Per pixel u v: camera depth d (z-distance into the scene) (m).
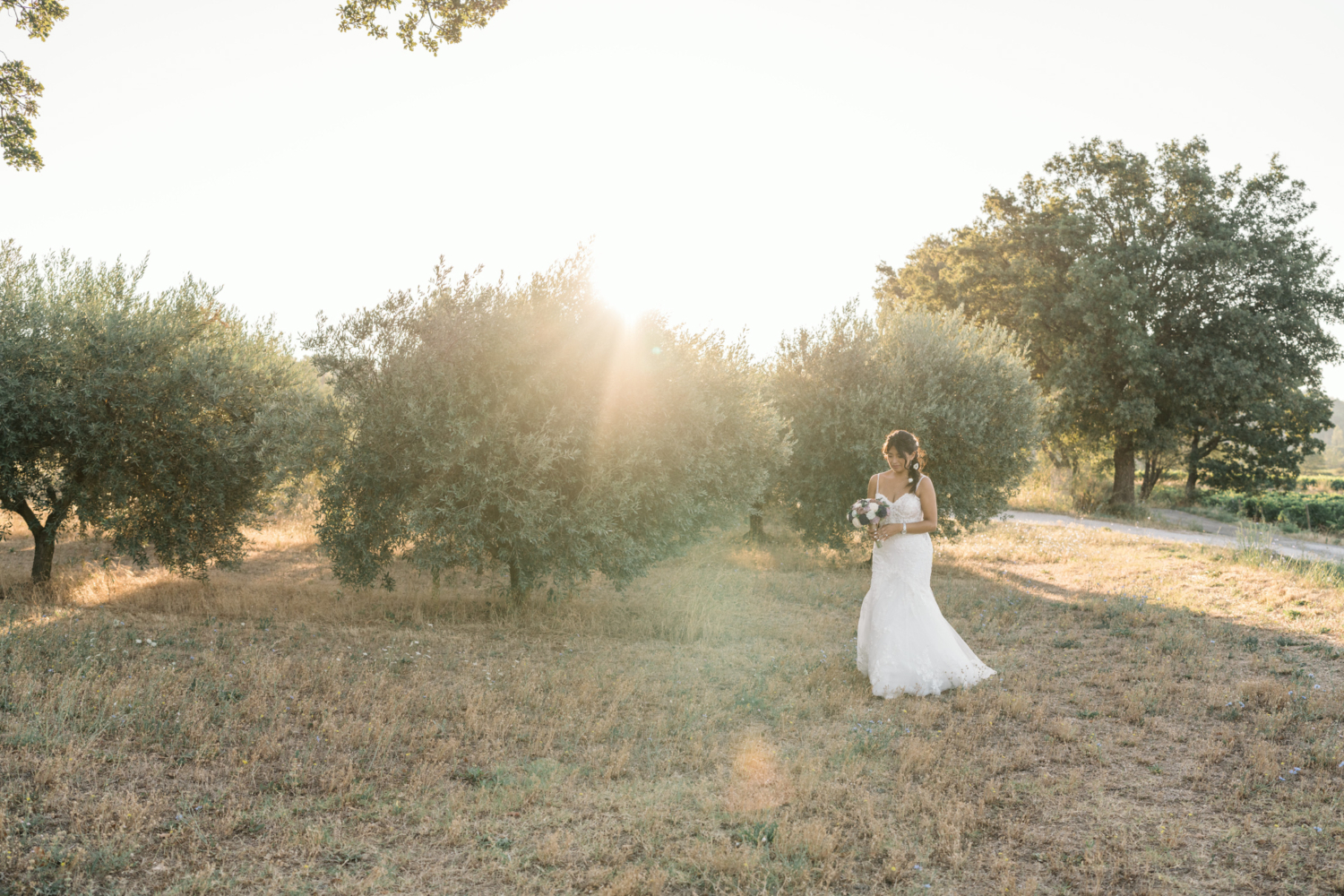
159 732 5.08
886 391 13.76
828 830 4.22
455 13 10.54
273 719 5.49
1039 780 4.75
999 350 14.93
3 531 10.66
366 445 8.88
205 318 10.54
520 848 3.96
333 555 9.34
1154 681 6.76
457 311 8.72
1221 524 28.66
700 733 5.59
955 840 3.99
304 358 11.04
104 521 10.02
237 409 10.26
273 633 8.08
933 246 35.34
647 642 8.68
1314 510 33.00
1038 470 33.72
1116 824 4.22
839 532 14.55
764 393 13.39
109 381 9.37
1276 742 5.30
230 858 3.71
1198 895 3.51
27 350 9.12
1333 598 10.19
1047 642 8.41
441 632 8.70
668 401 9.30
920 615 6.83
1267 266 28.33
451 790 4.58
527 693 6.41
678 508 9.31
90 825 3.88
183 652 7.10
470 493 8.73
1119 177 29.81
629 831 4.18
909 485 6.94
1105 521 25.50
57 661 6.31
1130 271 29.22
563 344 8.85
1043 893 3.57
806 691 6.82
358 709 5.85
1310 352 28.78
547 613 9.89
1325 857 3.78
